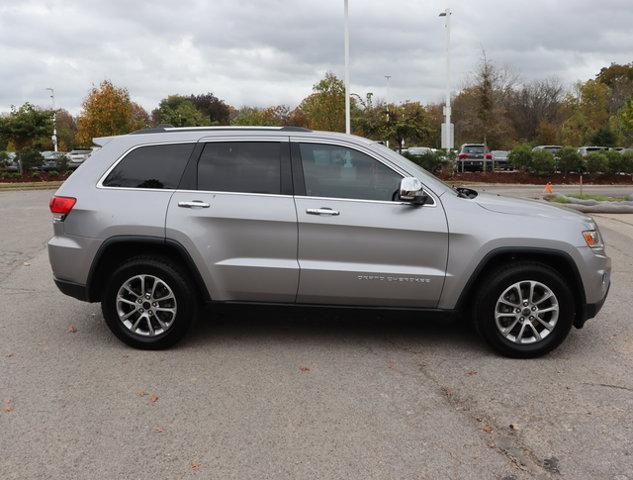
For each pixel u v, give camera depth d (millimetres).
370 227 4719
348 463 3281
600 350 5059
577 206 14734
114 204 4887
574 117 49188
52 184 27094
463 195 5141
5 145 38688
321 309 4902
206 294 4887
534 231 4691
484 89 33812
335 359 4812
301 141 4945
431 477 3158
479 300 4781
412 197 4645
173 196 4871
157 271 4859
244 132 5008
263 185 4863
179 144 5012
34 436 3555
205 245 4793
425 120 27312
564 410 3932
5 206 16938
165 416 3814
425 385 4312
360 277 4762
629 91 53812
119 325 4973
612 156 25906
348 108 22328
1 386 4262
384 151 4906
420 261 4758
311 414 3852
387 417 3822
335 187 4844
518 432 3641
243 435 3578
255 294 4895
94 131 36906
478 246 4684
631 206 14500
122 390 4203
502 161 32688
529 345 4801
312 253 4781
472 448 3451
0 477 3125
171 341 4961
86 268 4930
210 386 4277
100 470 3201
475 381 4391
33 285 7242
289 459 3320
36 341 5219
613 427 3701
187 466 3244
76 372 4523
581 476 3178
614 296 6809
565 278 4887
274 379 4406
